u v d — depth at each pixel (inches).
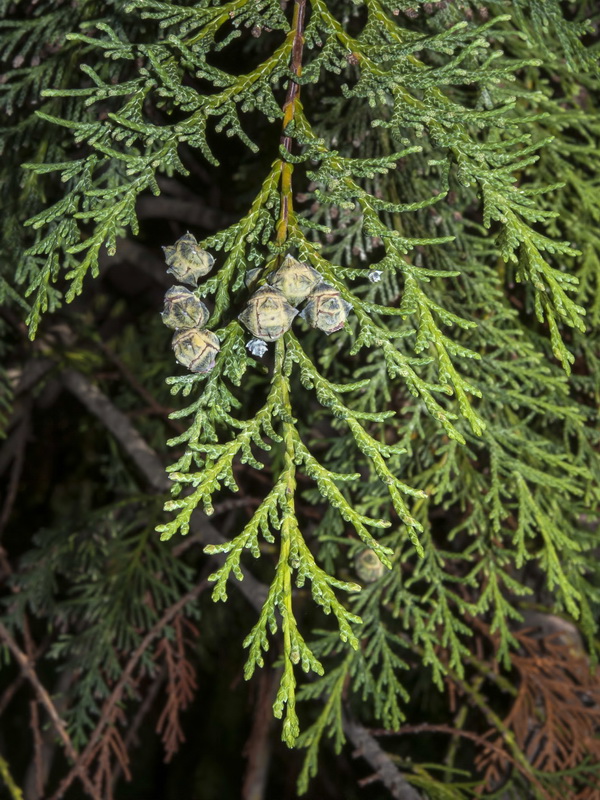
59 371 29.6
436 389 10.1
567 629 21.3
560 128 16.6
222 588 9.5
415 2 11.6
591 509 17.1
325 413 18.0
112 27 14.2
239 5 11.6
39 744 23.0
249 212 10.9
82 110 14.7
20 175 16.0
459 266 15.6
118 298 34.6
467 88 16.4
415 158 15.4
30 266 13.1
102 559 26.6
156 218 32.7
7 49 14.7
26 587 26.5
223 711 42.1
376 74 10.9
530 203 10.6
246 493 30.0
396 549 17.1
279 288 9.9
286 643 9.3
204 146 10.8
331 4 15.8
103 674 28.6
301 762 40.0
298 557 9.7
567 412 15.5
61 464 38.6
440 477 17.6
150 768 46.5
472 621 21.4
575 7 18.2
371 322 10.4
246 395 24.5
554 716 19.7
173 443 10.3
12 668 43.2
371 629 17.1
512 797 19.6
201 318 10.4
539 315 10.6
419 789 21.6
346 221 15.1
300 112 11.0
